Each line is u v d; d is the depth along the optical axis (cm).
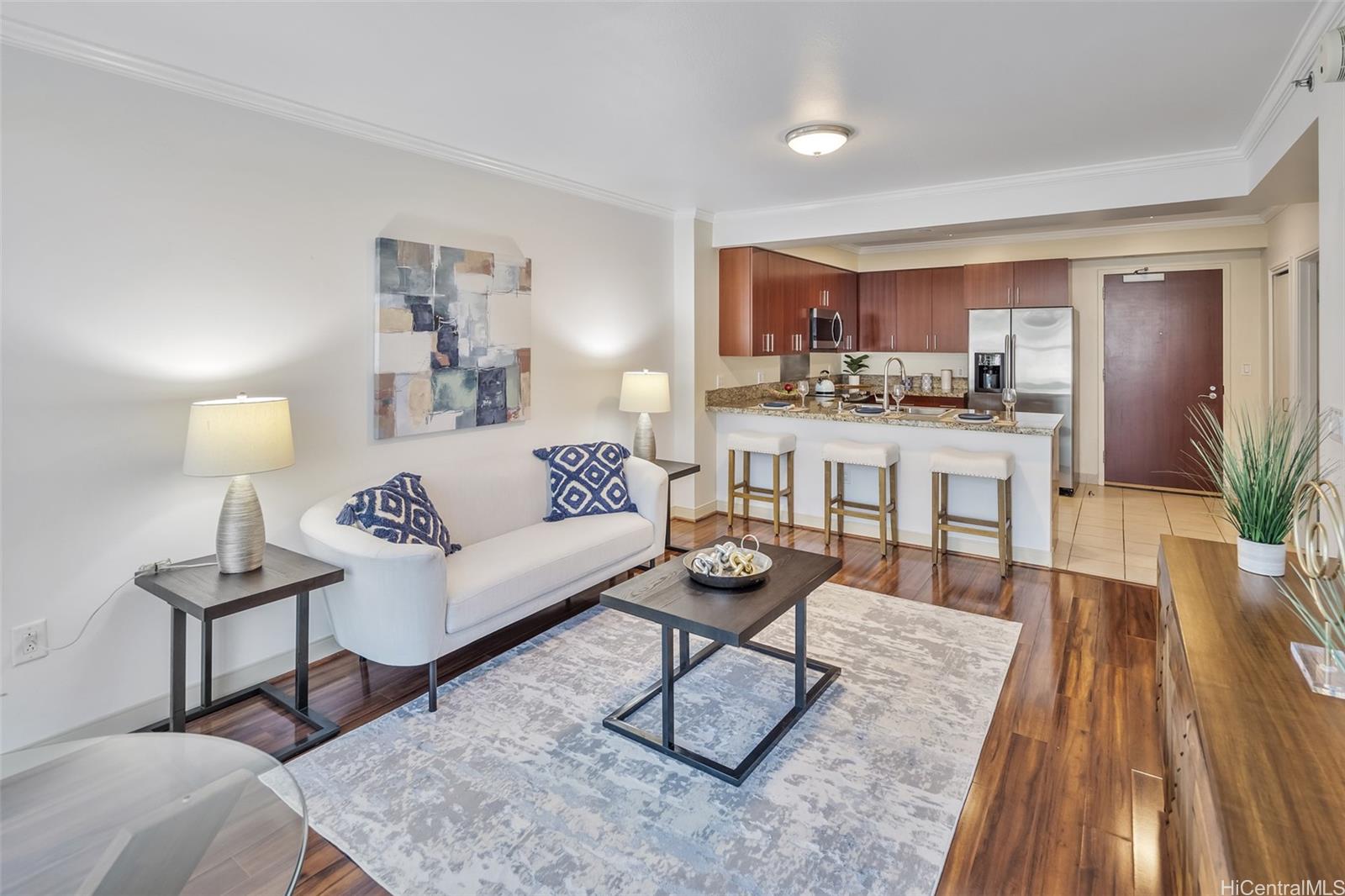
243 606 227
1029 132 333
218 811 157
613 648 323
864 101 292
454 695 280
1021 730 249
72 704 238
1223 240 566
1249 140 338
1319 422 224
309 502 305
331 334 309
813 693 274
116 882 135
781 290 590
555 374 431
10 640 224
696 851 192
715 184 432
